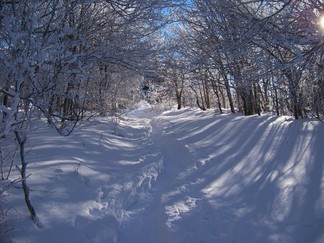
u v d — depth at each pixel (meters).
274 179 5.69
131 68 7.97
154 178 7.20
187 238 4.38
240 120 12.25
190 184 6.35
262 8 6.89
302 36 6.17
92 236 4.30
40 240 3.86
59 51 4.86
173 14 8.84
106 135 10.23
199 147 9.11
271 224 4.20
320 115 10.51
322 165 5.83
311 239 3.73
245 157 7.43
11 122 3.67
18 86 3.87
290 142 7.79
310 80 7.71
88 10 7.16
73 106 8.40
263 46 6.95
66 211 4.52
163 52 8.39
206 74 14.22
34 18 4.36
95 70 9.42
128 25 7.76
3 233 3.76
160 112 27.03
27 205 4.11
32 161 5.80
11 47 4.23
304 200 4.69
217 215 4.70
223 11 7.11
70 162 6.09
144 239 4.84
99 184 5.68
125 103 16.52
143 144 10.61
